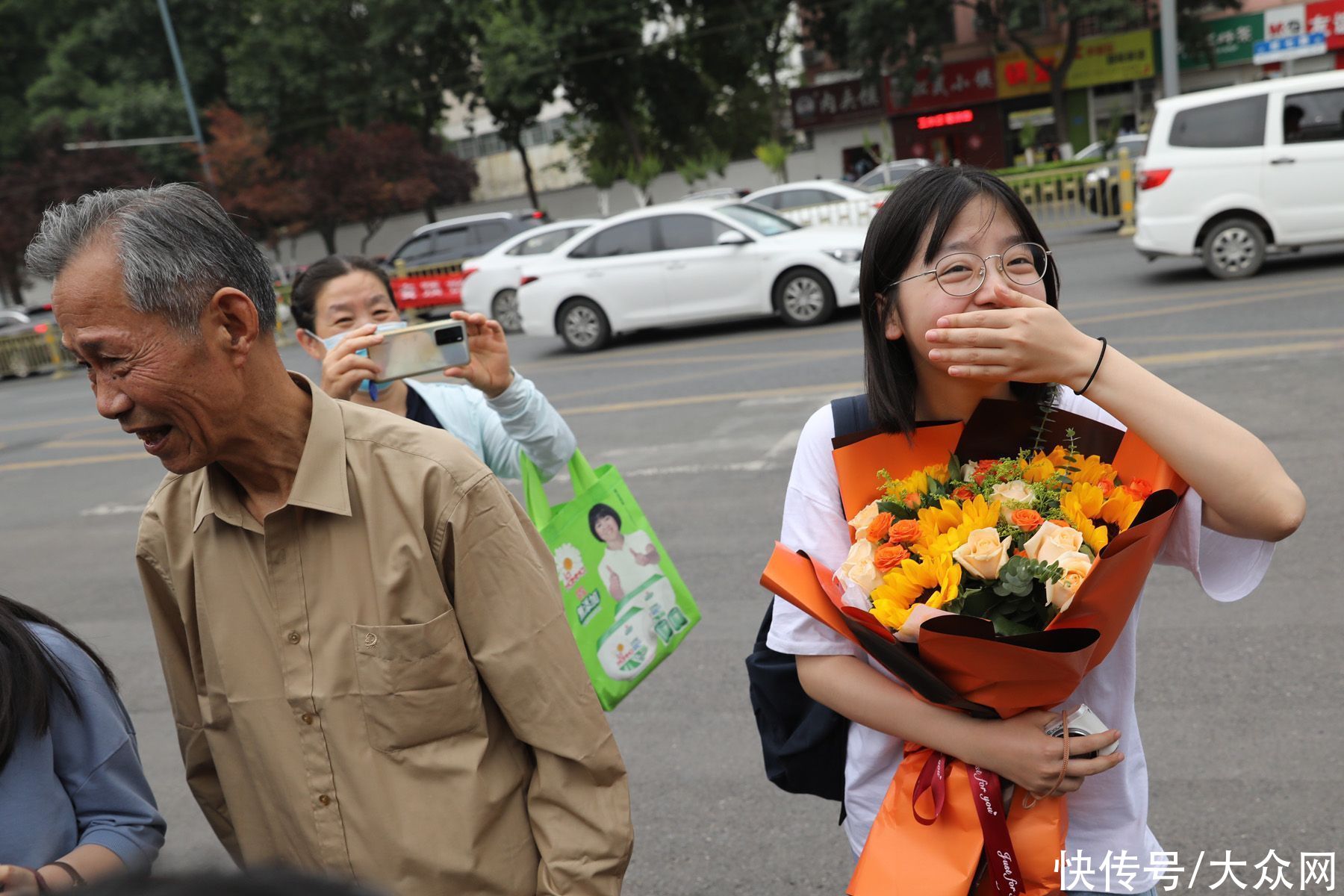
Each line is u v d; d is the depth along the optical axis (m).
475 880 1.48
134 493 8.73
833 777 1.69
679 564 5.16
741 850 3.05
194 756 1.67
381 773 1.47
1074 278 11.87
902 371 1.57
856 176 33.94
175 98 32.66
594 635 2.35
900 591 1.39
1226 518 1.39
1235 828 2.81
